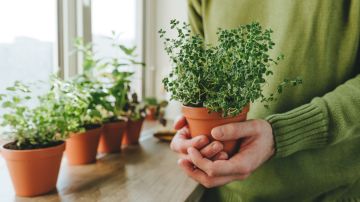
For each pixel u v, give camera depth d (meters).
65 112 0.73
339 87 0.61
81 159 0.84
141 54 1.75
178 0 1.74
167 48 0.54
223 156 0.52
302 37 0.69
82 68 1.12
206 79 0.51
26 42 0.96
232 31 0.51
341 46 0.67
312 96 0.70
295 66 0.70
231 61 0.50
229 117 0.51
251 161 0.51
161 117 1.22
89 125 0.86
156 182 0.73
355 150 0.69
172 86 0.53
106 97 1.00
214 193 0.84
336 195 0.73
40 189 0.65
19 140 0.65
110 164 0.86
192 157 0.51
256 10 0.75
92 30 1.24
